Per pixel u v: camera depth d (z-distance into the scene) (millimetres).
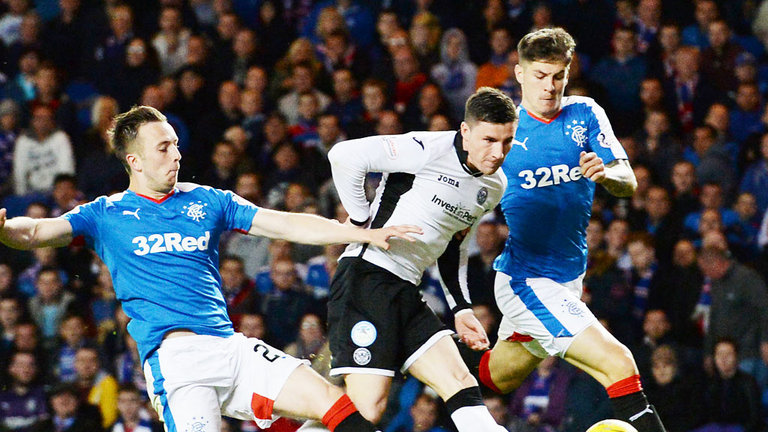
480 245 14625
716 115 17328
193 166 17547
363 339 8266
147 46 19016
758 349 14461
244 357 7926
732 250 15664
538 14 18828
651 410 8516
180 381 7648
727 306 14531
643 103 17875
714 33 18344
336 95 17984
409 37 18641
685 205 16047
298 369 7852
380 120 17125
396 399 13586
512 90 17875
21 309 15664
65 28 19906
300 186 16297
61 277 16078
